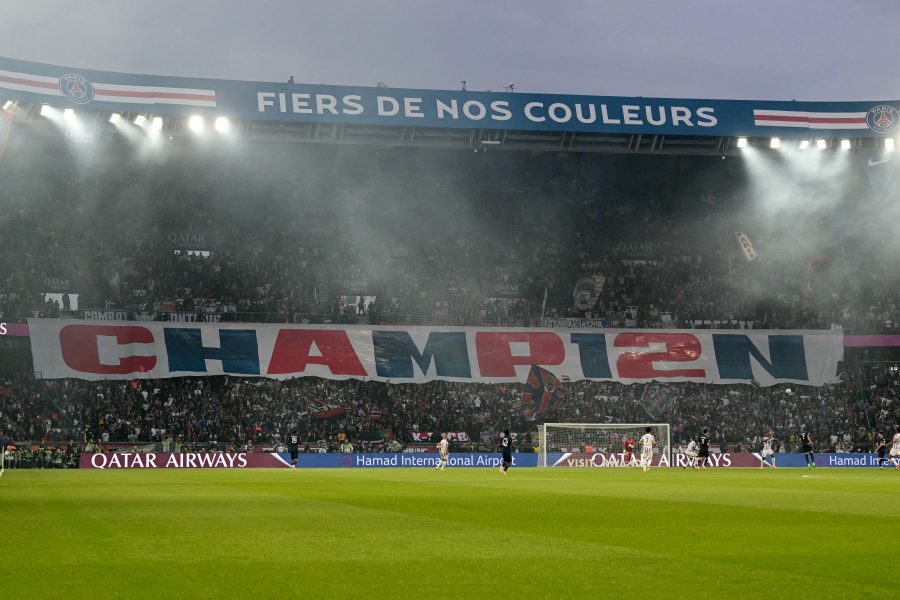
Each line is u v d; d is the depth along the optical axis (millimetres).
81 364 54781
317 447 54094
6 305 55125
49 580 9008
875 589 8500
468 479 34438
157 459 50750
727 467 54344
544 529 14039
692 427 59969
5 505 19359
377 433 56719
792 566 9922
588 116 58531
